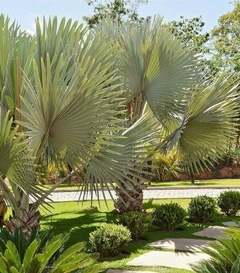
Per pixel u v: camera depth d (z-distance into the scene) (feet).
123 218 21.53
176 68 23.45
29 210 16.26
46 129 14.29
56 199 38.24
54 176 36.65
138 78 23.68
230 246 11.93
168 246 20.42
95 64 15.84
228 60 55.57
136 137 18.34
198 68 24.13
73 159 15.01
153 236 22.44
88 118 14.03
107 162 17.04
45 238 13.10
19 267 10.59
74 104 13.75
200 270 11.87
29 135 13.56
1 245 12.19
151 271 16.72
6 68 16.16
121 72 22.61
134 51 23.13
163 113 24.07
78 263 11.41
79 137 14.37
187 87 23.53
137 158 18.40
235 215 28.14
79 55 16.07
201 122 21.56
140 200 25.80
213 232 23.25
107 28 24.79
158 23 24.29
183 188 45.85
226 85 21.79
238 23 61.41
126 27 24.49
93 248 18.56
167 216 23.49
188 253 19.26
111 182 17.28
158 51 22.98
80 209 31.71
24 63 17.03
